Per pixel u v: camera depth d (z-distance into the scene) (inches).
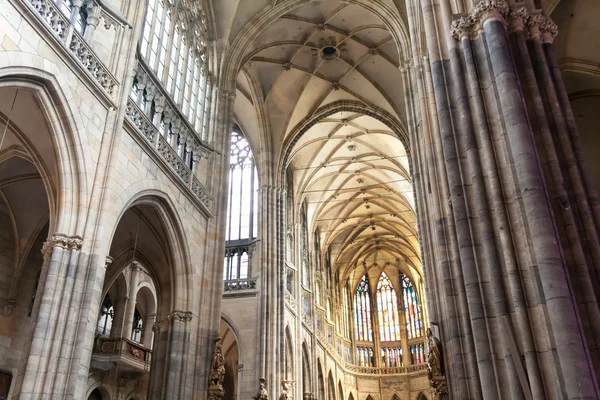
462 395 525.3
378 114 1325.0
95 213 545.0
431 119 694.5
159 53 767.1
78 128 538.9
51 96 514.3
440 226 634.2
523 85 390.6
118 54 626.5
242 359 1143.6
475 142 396.8
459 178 423.2
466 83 417.4
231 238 1323.8
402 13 988.6
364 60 1242.6
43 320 476.4
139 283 1144.8
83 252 522.9
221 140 920.9
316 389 1535.4
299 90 1298.0
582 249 344.2
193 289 758.5
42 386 456.1
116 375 965.8
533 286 331.0
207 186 862.5
